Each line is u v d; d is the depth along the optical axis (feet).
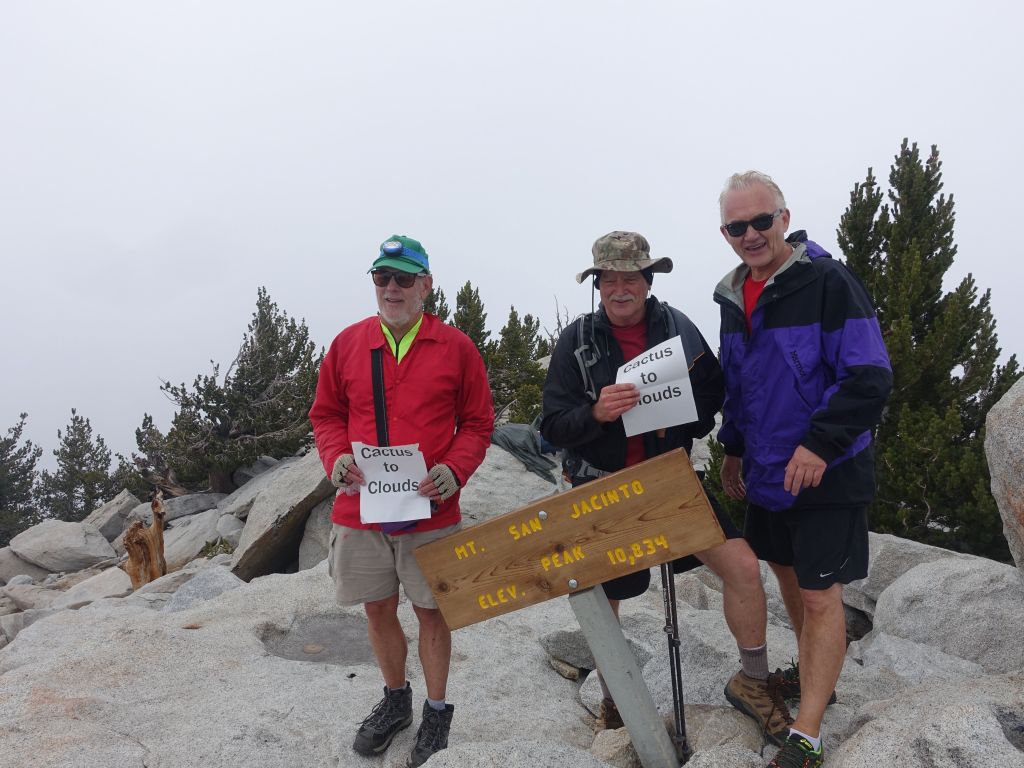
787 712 11.03
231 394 69.36
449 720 11.55
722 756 9.49
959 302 30.04
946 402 30.81
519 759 9.24
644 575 11.45
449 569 10.44
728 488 12.56
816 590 9.68
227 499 61.31
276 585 20.71
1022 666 14.75
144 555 45.14
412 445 10.40
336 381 11.66
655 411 10.09
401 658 11.98
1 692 13.43
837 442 9.15
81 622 18.29
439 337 11.14
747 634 10.98
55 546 64.69
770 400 10.13
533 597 10.18
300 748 12.15
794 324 9.93
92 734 12.01
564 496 9.84
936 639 16.12
